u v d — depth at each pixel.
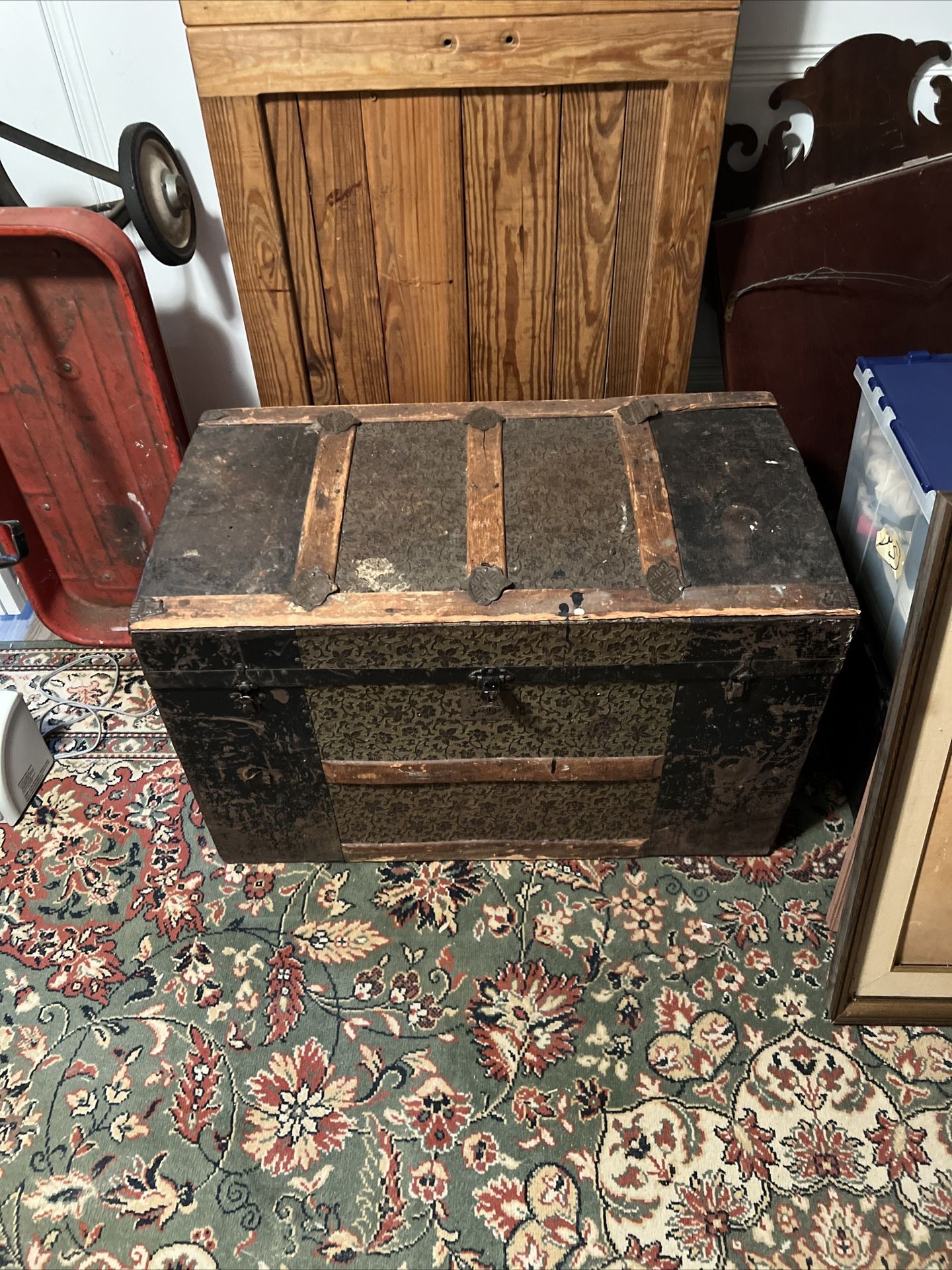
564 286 1.63
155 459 1.74
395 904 1.55
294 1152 1.29
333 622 1.24
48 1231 1.23
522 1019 1.41
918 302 1.72
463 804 1.49
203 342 1.90
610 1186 1.25
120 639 1.93
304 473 1.43
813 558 1.29
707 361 2.02
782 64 1.61
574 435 1.47
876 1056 1.37
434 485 1.41
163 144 1.57
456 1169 1.27
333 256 1.59
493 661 1.27
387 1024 1.41
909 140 1.60
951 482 1.24
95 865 1.62
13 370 1.62
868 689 1.53
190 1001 1.44
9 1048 1.40
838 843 1.61
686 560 1.28
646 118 1.45
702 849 1.58
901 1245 1.20
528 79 1.39
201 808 1.50
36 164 1.67
